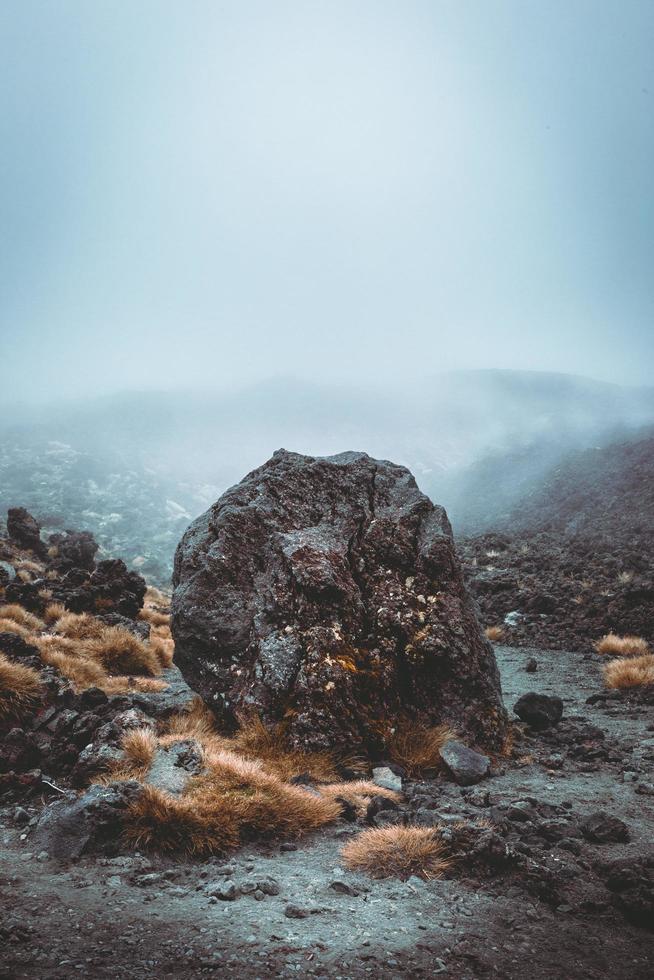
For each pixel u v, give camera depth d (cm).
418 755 842
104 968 387
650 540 2983
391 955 414
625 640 1827
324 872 541
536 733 1028
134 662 1428
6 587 1717
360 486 1120
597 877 532
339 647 904
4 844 573
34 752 768
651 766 853
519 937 441
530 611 2327
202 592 973
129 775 668
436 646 927
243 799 627
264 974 388
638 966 411
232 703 902
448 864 538
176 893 493
